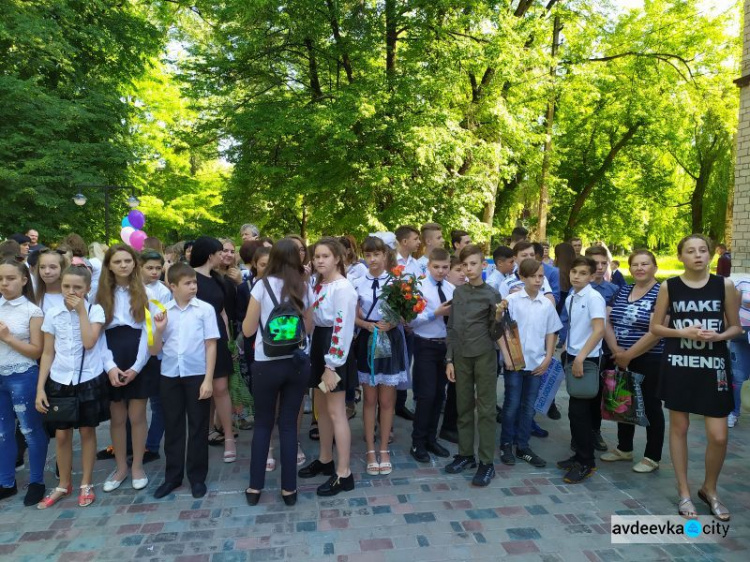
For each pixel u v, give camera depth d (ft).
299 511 11.19
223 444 15.35
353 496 11.89
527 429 13.96
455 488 12.32
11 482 12.03
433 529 10.42
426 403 13.96
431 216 39.96
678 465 11.18
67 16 45.57
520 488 12.32
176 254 18.48
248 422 16.76
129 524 10.68
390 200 40.78
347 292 11.51
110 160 47.55
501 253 16.57
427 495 11.95
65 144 44.06
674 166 72.69
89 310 11.60
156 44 54.08
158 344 11.64
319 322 12.12
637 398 12.62
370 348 12.84
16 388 11.49
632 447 13.91
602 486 12.41
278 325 10.77
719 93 54.49
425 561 9.31
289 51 40.98
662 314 11.19
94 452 11.79
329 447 13.10
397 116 38.22
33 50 44.27
